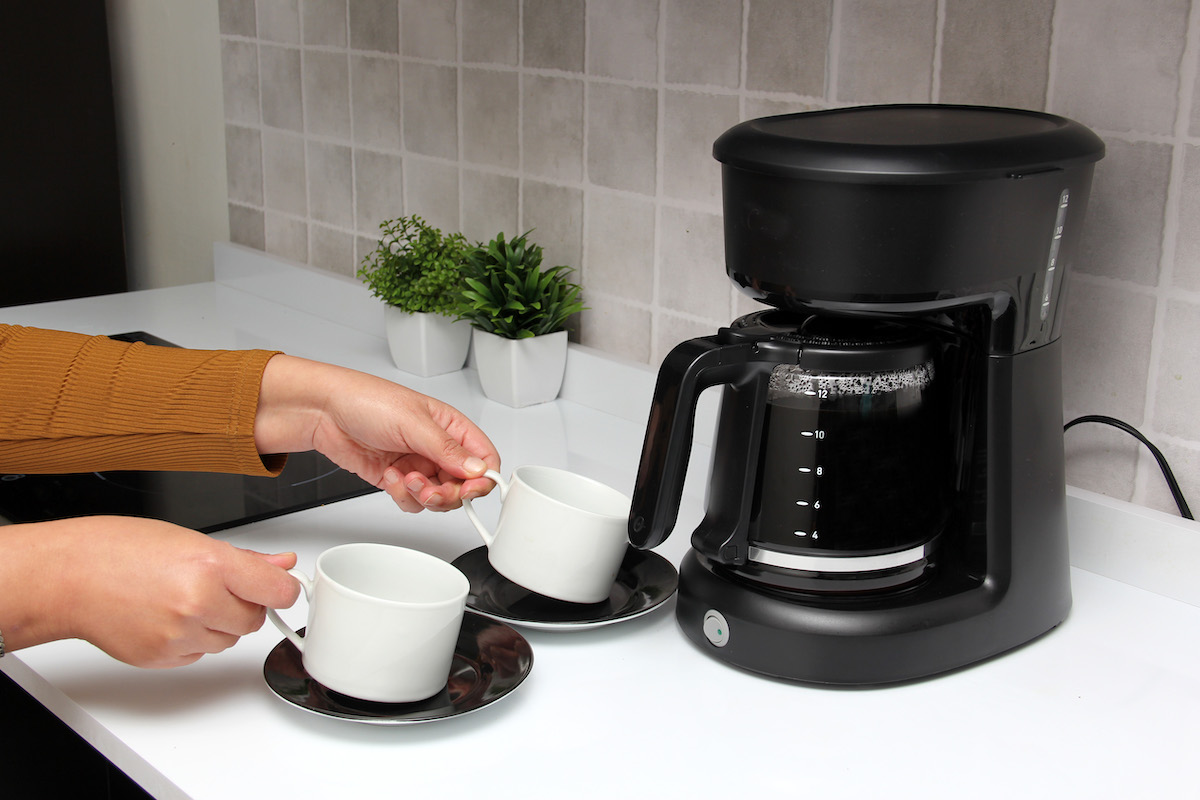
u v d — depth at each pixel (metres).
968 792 0.65
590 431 1.23
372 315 1.59
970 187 0.66
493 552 0.82
